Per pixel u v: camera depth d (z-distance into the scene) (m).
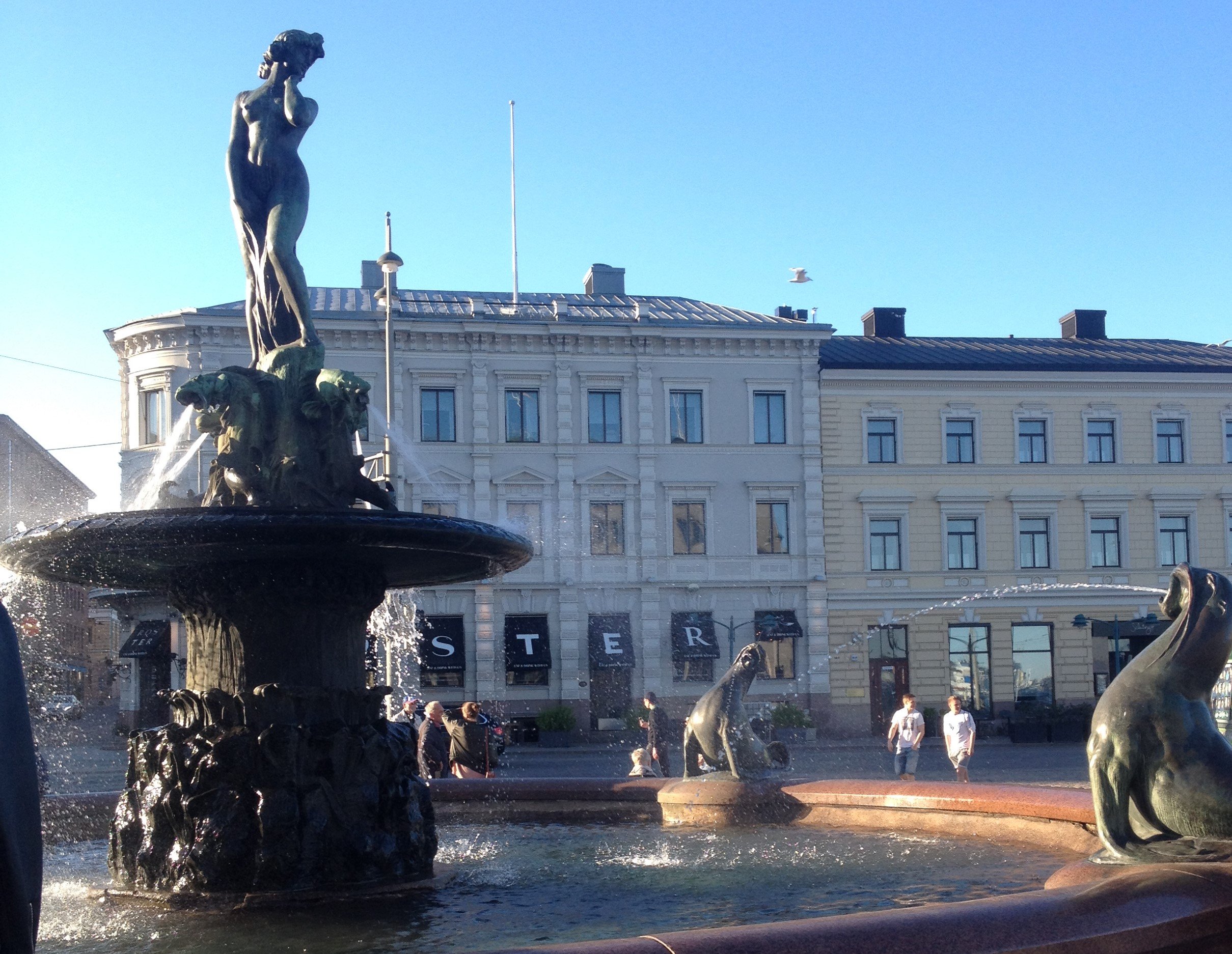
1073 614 43.66
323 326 41.12
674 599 42.78
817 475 43.53
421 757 14.14
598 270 49.31
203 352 40.00
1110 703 5.43
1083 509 44.25
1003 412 44.31
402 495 41.16
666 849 8.98
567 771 29.31
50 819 10.45
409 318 41.62
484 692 41.25
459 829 10.49
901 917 4.07
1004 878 7.30
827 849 8.75
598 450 42.78
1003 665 43.44
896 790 9.78
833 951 3.84
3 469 42.88
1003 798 8.94
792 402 43.75
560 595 42.09
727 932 3.91
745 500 43.38
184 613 7.69
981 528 43.91
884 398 44.16
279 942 6.02
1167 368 44.59
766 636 42.56
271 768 7.14
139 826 7.32
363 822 7.31
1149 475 44.47
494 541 7.47
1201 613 5.45
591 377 42.97
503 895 7.15
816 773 26.64
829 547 43.50
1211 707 5.48
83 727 41.44
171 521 6.68
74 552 7.10
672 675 42.41
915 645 43.38
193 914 6.73
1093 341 49.00
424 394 42.06
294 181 8.32
